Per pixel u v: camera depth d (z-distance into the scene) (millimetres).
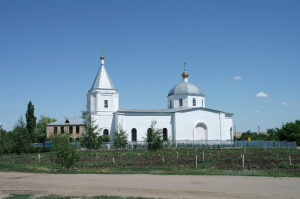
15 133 43188
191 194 15344
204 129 65750
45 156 40094
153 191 16172
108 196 14891
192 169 25984
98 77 63594
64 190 16781
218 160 32094
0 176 22359
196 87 71562
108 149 54188
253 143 61125
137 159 34562
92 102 62719
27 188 17562
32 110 81938
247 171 23875
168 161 31781
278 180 19578
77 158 26812
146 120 62531
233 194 15305
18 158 37719
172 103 71125
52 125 78625
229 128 69375
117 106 64312
